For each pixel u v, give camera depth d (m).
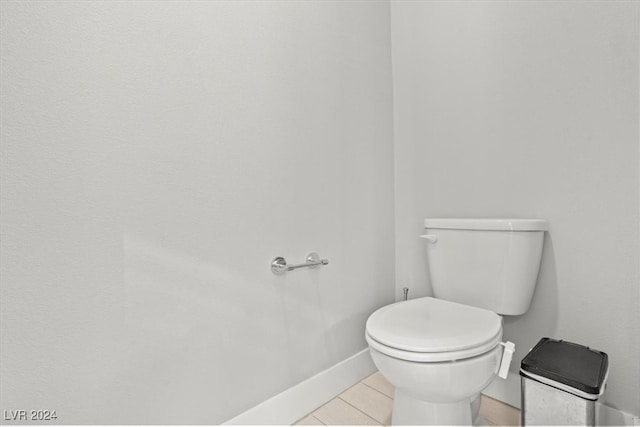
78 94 0.79
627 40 1.05
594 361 0.99
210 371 1.03
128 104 0.86
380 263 1.65
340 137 1.45
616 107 1.07
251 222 1.13
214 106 1.03
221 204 1.05
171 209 0.94
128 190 0.87
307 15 1.32
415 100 1.64
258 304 1.15
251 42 1.13
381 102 1.67
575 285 1.16
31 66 0.73
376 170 1.63
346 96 1.48
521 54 1.28
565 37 1.17
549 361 1.00
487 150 1.38
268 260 1.18
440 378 0.85
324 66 1.38
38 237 0.74
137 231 0.88
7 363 0.71
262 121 1.16
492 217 1.37
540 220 1.19
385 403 1.35
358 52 1.54
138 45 0.88
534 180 1.25
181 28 0.96
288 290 1.25
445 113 1.52
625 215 1.06
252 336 1.14
